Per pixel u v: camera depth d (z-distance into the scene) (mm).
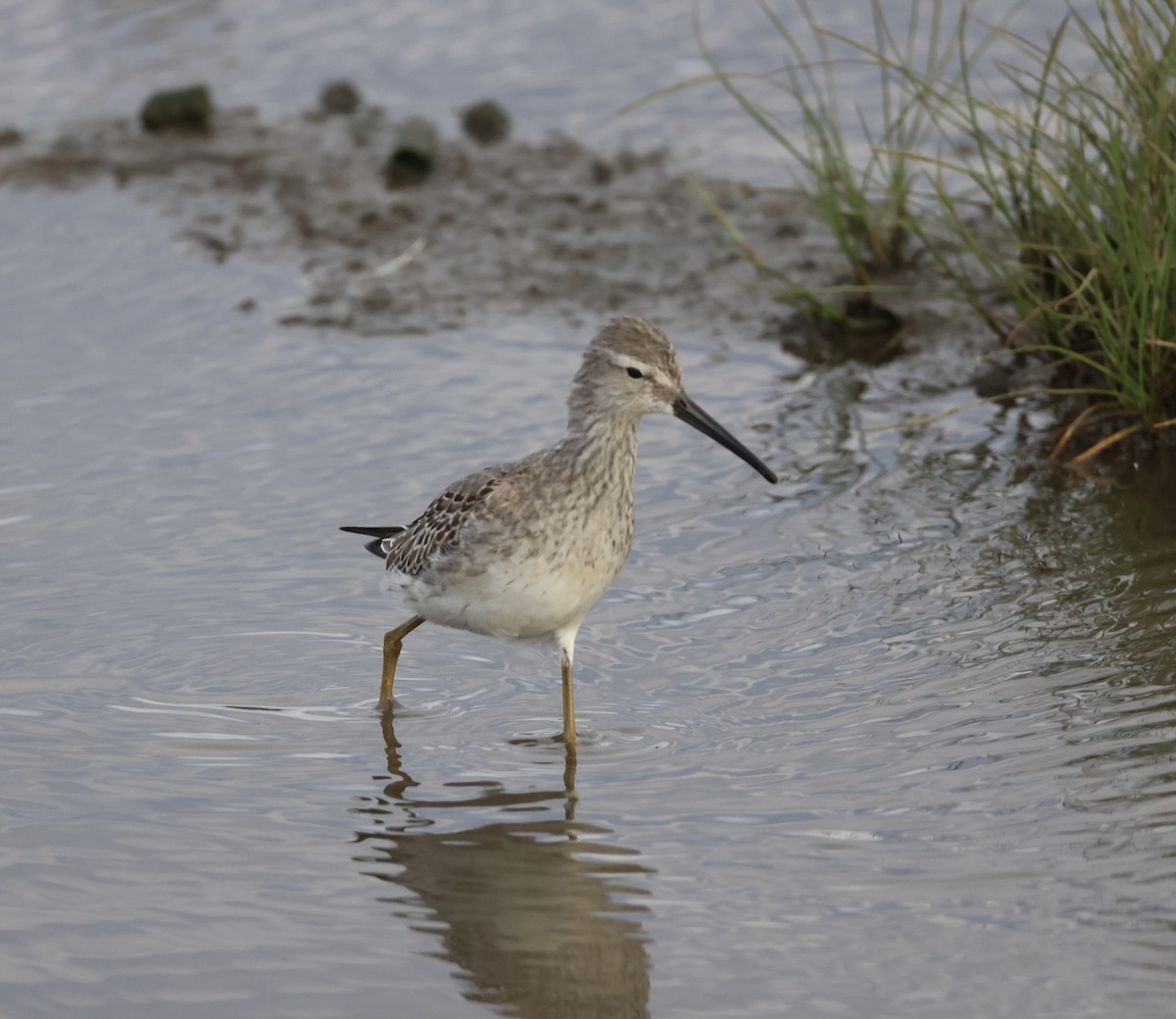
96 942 11461
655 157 27859
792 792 13102
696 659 15477
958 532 17609
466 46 32438
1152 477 18484
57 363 22188
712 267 24484
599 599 15242
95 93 31438
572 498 13812
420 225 26203
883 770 13297
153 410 20891
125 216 26984
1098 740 13453
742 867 12117
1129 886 11523
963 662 14953
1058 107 20281
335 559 17484
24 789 13453
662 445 20219
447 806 13180
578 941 11375
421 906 11836
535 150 28422
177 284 24578
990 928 11203
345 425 20438
